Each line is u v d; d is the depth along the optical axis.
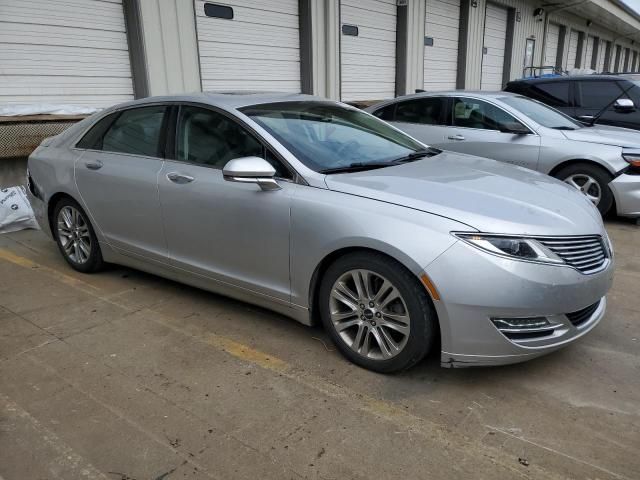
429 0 12.98
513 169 3.70
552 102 8.56
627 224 6.02
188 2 7.85
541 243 2.64
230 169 3.01
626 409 2.62
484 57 16.27
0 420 2.56
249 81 9.14
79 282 4.34
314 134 3.53
